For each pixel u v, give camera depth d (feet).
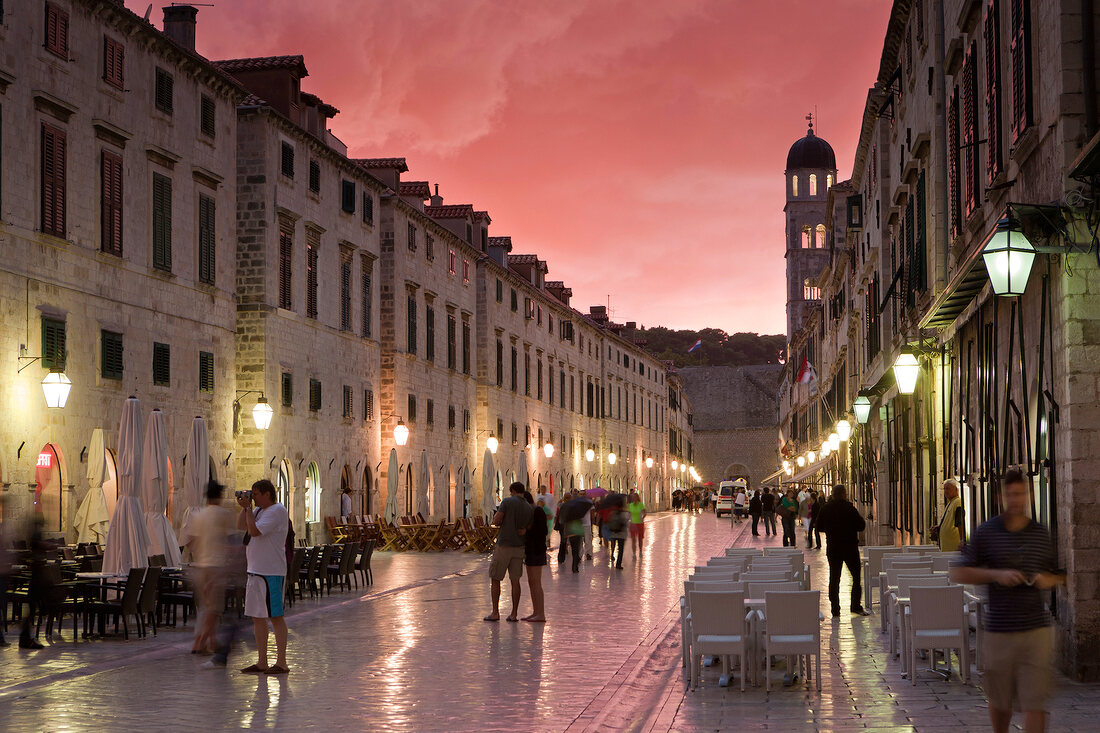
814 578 103.30
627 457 351.05
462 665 54.13
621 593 91.76
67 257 96.12
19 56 90.02
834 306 208.74
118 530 76.54
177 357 114.21
